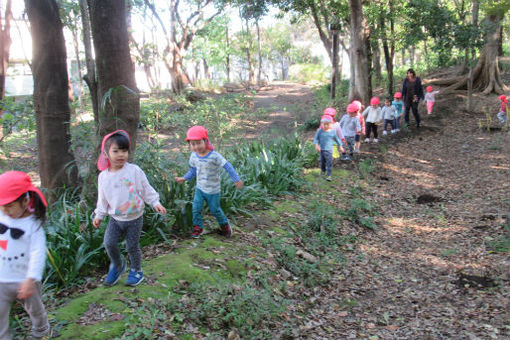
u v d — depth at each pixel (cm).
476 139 1291
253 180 751
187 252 475
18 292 279
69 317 330
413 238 675
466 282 504
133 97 531
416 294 489
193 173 520
